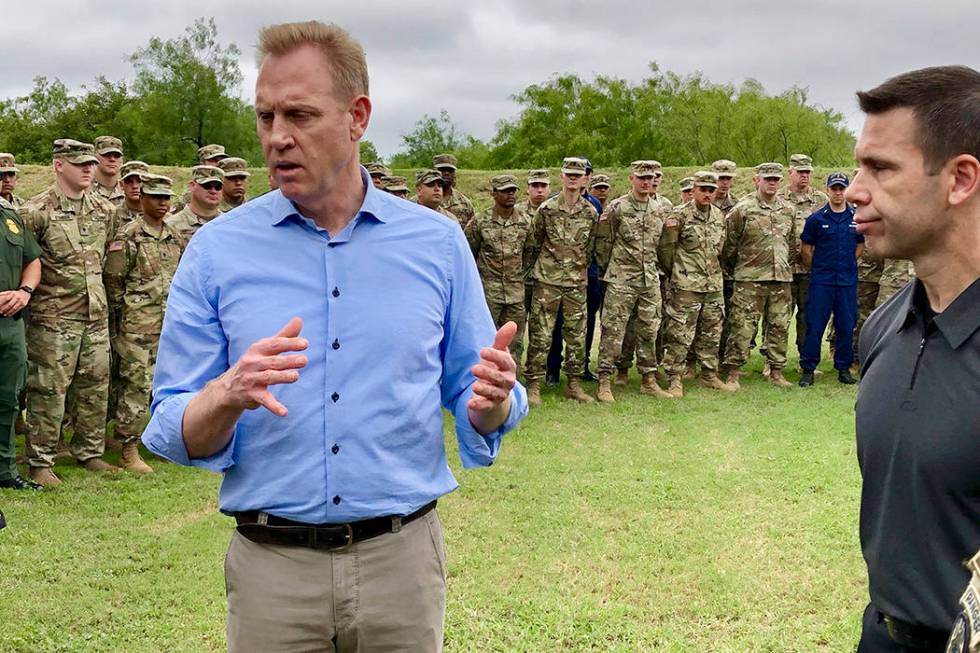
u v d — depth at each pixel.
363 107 2.33
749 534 5.80
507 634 4.38
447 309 2.48
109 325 7.65
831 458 7.58
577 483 6.88
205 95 44.50
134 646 4.29
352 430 2.28
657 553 5.45
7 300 6.22
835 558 5.39
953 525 1.98
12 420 6.55
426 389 2.38
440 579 2.46
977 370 1.95
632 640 4.32
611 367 9.85
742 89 42.25
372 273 2.34
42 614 4.57
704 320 10.41
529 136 49.62
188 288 2.34
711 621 4.56
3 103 50.62
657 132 46.28
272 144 2.22
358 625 2.32
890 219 2.02
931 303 2.08
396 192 10.66
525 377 9.87
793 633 4.45
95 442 7.19
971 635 1.60
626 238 9.84
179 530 5.88
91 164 6.88
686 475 7.11
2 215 6.31
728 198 11.73
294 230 2.35
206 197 7.95
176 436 2.16
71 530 5.82
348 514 2.27
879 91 2.02
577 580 5.05
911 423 2.03
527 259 9.81
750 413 9.31
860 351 2.34
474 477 7.05
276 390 2.27
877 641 2.22
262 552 2.32
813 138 38.50
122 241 7.23
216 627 4.49
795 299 11.34
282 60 2.21
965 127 1.92
